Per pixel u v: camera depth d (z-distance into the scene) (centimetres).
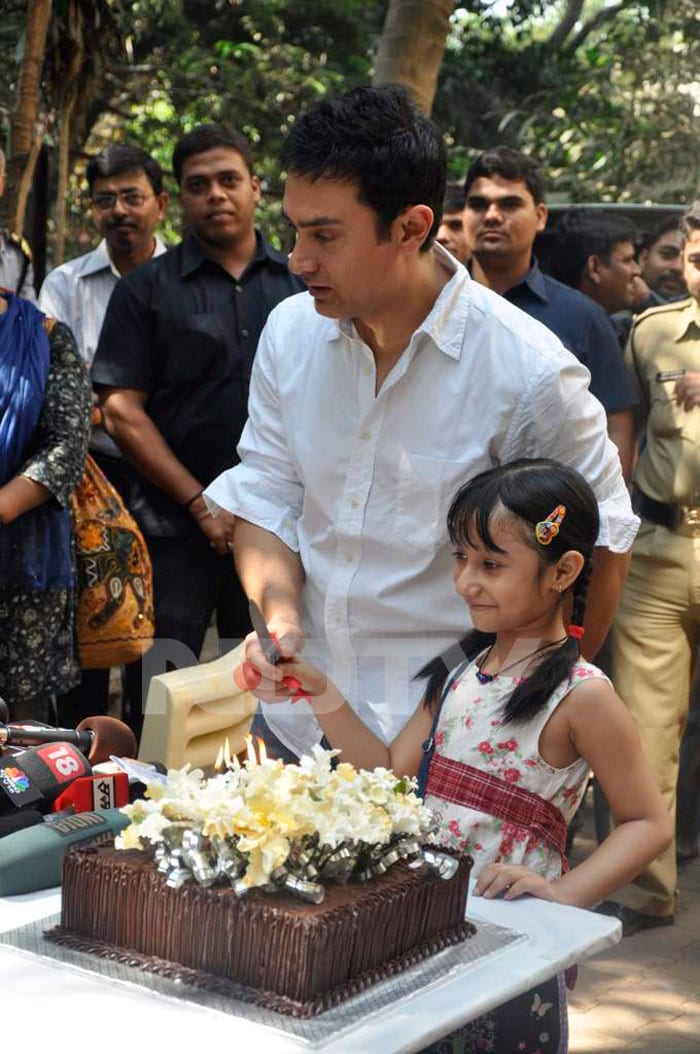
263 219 1091
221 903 161
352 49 1170
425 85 552
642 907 373
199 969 162
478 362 232
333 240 215
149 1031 151
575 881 205
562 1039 202
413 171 213
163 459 418
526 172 415
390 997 159
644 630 376
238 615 429
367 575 243
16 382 350
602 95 1102
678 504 375
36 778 219
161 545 423
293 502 258
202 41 1127
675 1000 337
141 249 495
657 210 605
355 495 240
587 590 235
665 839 213
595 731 212
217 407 421
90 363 494
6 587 354
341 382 239
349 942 159
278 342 250
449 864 174
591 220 532
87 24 561
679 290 545
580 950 175
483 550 217
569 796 217
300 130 214
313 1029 151
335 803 169
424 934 171
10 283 439
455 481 235
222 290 423
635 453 407
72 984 162
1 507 340
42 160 584
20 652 358
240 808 165
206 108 1055
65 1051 147
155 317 421
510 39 1244
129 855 174
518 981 165
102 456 460
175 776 178
